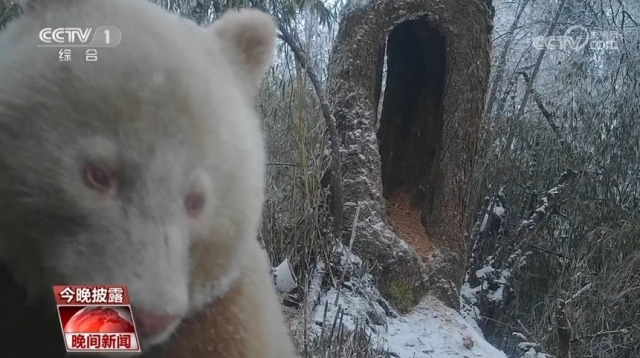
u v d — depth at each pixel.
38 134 0.67
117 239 0.66
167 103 0.69
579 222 4.11
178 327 0.76
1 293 0.75
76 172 0.66
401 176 3.36
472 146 3.06
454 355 2.55
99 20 0.72
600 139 4.39
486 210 3.97
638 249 4.00
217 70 0.79
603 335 3.67
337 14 3.48
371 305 2.57
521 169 4.28
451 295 2.98
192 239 0.71
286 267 2.40
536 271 4.02
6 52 0.72
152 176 0.67
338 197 2.65
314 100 2.89
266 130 2.65
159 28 0.74
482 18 2.99
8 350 0.76
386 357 2.35
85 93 0.67
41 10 0.74
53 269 0.68
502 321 3.57
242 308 0.81
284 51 2.85
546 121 4.58
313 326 2.25
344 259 2.62
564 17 4.81
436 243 3.04
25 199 0.67
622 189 4.32
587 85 4.70
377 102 3.03
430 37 3.19
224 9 2.40
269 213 2.53
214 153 0.72
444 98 3.04
